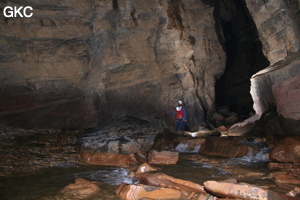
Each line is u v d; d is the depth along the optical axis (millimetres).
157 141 7418
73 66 9656
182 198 3643
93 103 9867
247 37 17766
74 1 9094
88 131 9086
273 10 9789
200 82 12359
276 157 5984
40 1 8641
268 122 8070
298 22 8656
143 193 3668
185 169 5523
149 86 10914
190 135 9766
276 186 4059
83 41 9805
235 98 18266
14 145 6949
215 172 5234
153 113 10961
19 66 8719
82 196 3793
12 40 8484
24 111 8797
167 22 10688
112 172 5293
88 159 6172
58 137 8156
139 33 10500
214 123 12180
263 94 8953
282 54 10109
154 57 10984
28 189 4121
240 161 6156
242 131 9727
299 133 6504
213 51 12359
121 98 10289
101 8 9562
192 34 11742
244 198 3184
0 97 8461
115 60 9828
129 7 10141
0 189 4094
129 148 6391
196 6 11938
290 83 6793
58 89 9391
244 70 17812
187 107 11625
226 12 17969
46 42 9094
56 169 5473
